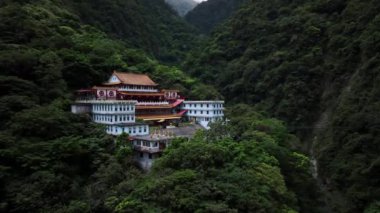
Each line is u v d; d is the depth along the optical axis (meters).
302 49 119.38
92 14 153.88
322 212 65.88
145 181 52.97
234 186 49.69
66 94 76.44
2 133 55.06
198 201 46.38
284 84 113.12
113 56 105.94
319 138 92.44
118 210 46.94
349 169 70.06
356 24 106.19
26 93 66.75
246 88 125.75
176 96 103.69
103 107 72.44
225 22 185.25
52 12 119.62
